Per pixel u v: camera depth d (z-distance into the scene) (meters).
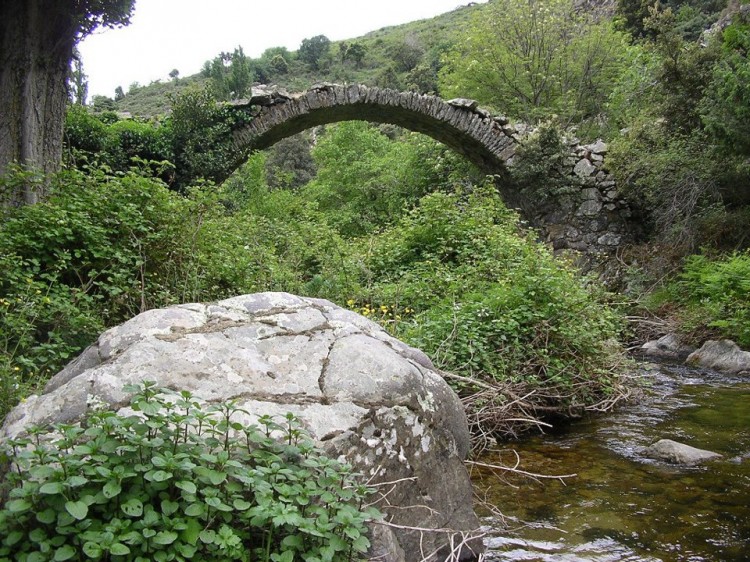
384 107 16.69
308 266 8.89
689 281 11.57
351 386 2.51
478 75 23.56
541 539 3.08
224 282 6.66
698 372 7.89
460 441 2.89
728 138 11.41
